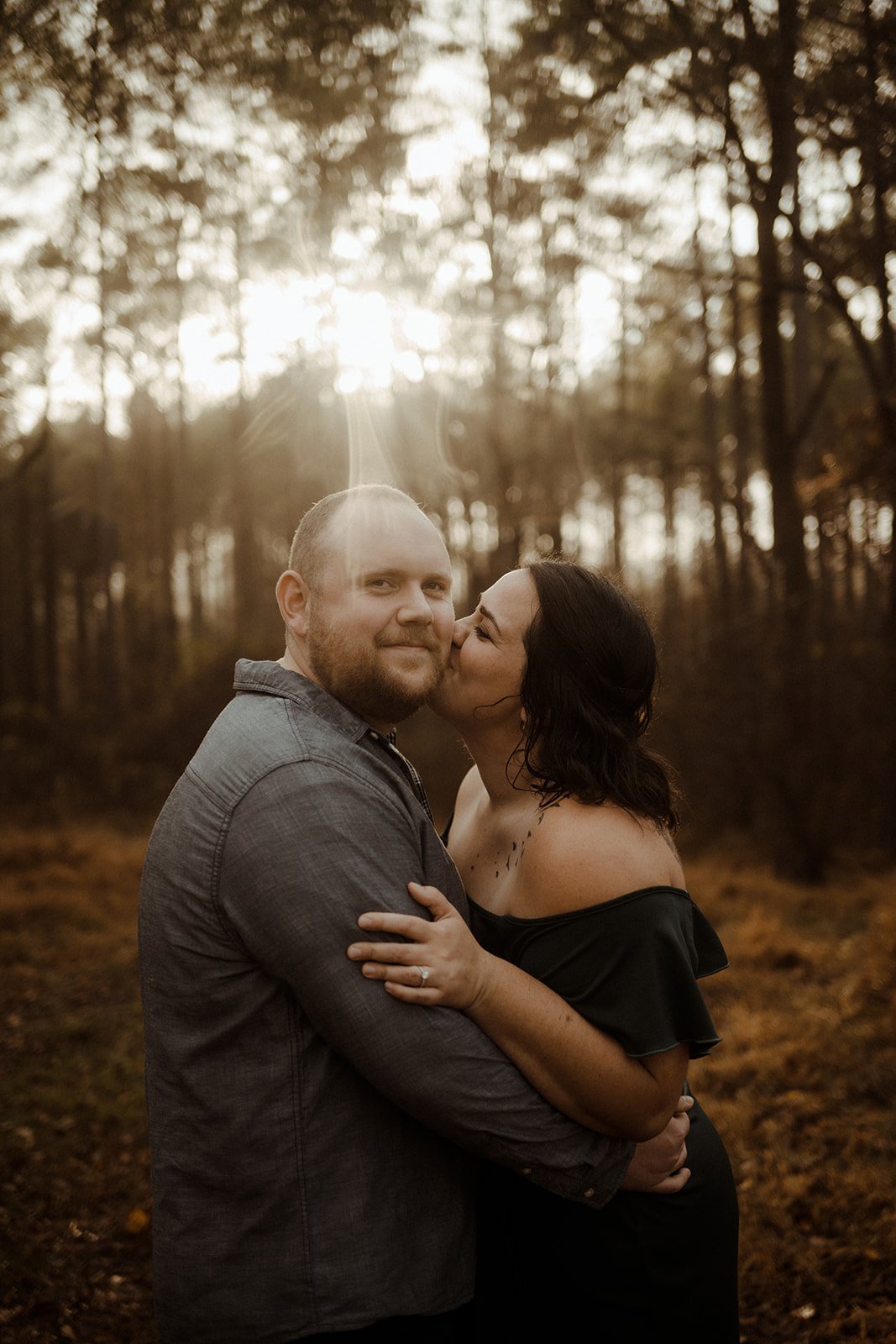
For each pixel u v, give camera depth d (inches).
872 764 428.1
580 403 518.0
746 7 226.2
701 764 452.8
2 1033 207.2
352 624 60.9
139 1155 154.3
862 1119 153.6
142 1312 114.4
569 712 68.0
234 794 56.6
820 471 365.1
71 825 500.4
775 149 260.8
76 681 970.1
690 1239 66.4
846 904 321.7
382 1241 55.8
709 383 569.6
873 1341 103.0
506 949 66.4
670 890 63.6
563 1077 58.7
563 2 218.1
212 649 699.4
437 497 391.9
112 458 743.7
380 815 57.6
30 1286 114.3
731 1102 165.2
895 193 252.7
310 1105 55.9
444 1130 55.7
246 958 56.4
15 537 769.6
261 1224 55.2
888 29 216.4
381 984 54.1
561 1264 65.2
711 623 517.7
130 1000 233.9
